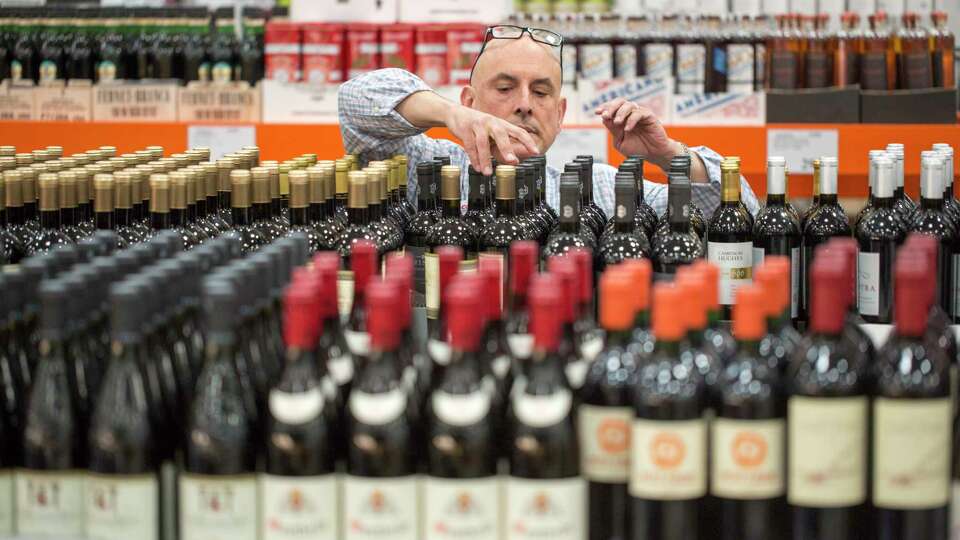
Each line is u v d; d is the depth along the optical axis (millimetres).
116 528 1610
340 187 2768
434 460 1539
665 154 3010
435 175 2857
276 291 1824
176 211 2523
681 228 2346
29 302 1742
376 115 3000
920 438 1510
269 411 1584
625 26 4047
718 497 1529
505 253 2441
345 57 4141
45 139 4094
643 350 1582
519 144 2852
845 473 1503
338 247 2512
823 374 1500
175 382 1734
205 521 1585
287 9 4309
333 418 1604
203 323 1749
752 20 4102
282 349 1816
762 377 1521
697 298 1531
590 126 3945
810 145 3922
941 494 1526
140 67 4250
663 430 1500
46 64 4199
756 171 3943
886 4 4273
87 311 1690
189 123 4066
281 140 4039
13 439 1667
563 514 1519
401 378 1595
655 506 1509
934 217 2455
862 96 3945
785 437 1526
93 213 2684
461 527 1522
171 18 4250
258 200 2537
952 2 4492
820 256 1590
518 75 3105
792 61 3973
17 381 1706
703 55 3984
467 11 4207
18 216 2541
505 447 1549
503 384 1679
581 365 1658
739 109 3957
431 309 2434
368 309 1623
